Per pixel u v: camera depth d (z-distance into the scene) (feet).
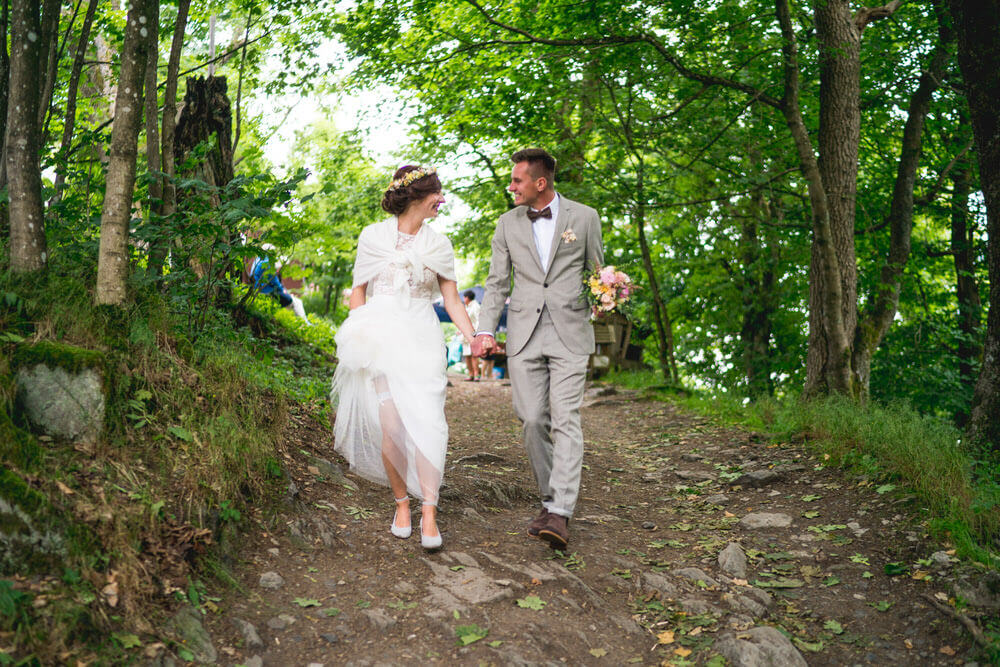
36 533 8.10
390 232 11.91
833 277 23.25
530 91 30.94
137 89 12.22
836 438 18.12
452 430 23.61
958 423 35.91
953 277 43.47
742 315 47.11
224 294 21.56
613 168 34.94
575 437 12.03
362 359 11.58
